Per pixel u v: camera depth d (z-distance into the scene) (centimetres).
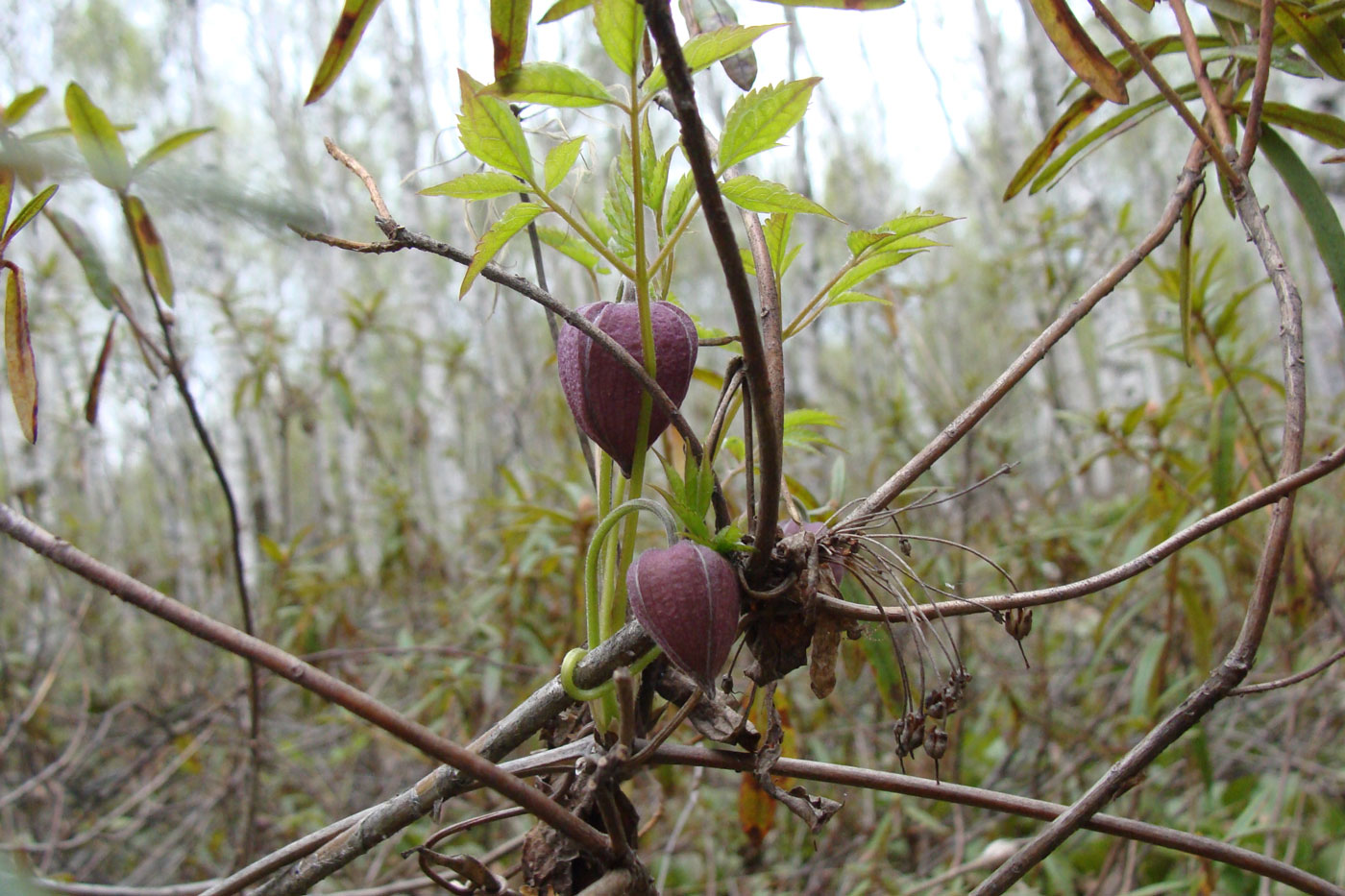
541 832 83
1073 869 246
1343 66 99
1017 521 347
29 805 308
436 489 666
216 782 349
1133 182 1153
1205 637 213
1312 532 246
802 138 356
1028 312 550
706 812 288
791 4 71
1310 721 289
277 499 833
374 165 1139
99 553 554
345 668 327
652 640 73
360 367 693
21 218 83
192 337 458
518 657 311
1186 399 262
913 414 455
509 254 98
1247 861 88
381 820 80
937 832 268
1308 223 101
